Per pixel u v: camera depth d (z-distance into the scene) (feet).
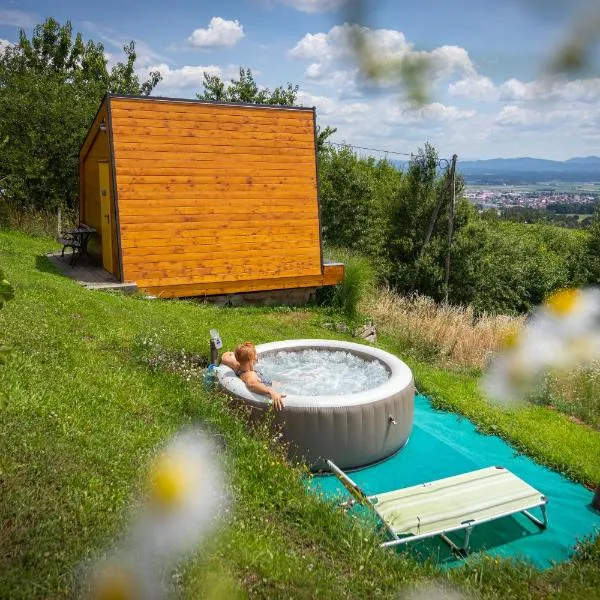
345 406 21.02
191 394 21.80
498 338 40.01
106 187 43.24
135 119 40.60
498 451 24.12
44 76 70.54
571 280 85.56
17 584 11.01
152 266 41.47
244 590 11.87
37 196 62.75
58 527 12.77
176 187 41.91
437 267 68.64
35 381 19.65
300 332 39.01
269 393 21.34
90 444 16.61
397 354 39.24
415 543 17.19
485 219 82.69
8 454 15.06
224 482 16.01
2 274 9.33
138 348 25.85
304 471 20.11
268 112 44.70
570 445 24.99
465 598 13.44
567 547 17.60
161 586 11.33
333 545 15.11
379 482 21.02
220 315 38.78
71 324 27.25
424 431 25.53
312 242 46.70
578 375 31.58
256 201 44.60
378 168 96.78
